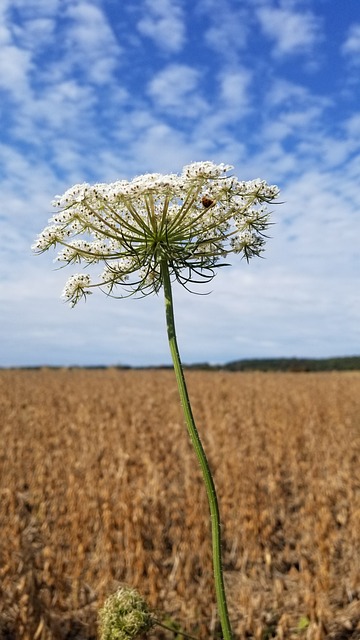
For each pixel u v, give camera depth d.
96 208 0.19
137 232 0.19
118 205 0.19
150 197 0.18
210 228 0.19
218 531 0.17
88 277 0.21
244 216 0.21
